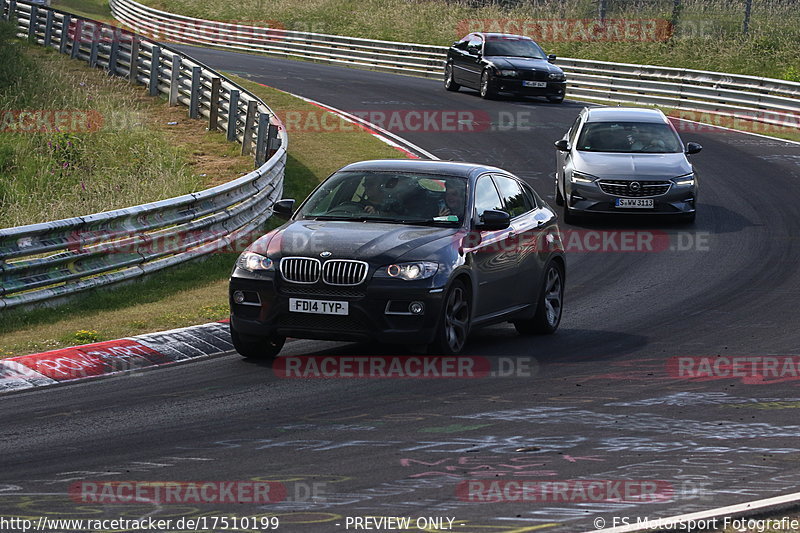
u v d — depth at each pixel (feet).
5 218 236.43
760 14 466.70
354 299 109.70
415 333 111.04
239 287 113.39
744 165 283.18
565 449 82.43
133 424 90.58
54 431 88.58
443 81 449.89
